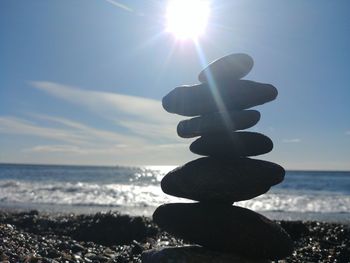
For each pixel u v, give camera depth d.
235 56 0.37
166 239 0.60
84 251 0.50
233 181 0.35
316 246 0.59
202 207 0.35
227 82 0.36
